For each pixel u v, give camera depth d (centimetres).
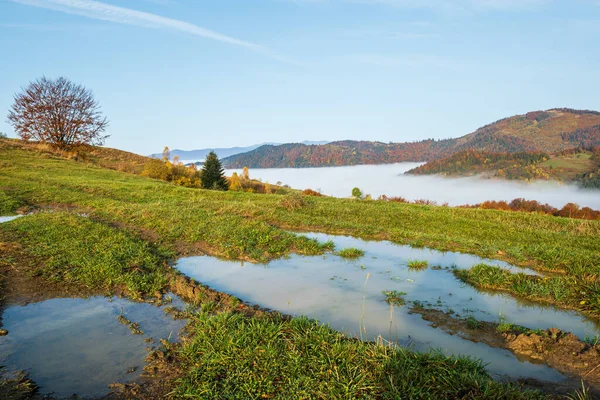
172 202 1912
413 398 430
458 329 643
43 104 4028
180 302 732
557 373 507
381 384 452
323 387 444
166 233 1273
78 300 722
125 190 2252
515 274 898
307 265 1028
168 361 514
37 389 451
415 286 870
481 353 562
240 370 478
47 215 1329
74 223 1215
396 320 674
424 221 1742
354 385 442
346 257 1119
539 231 1552
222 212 1656
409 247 1277
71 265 869
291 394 435
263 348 520
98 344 561
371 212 1919
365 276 938
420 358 502
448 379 458
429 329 641
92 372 488
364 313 704
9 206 1595
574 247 1290
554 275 967
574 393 448
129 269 866
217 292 773
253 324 587
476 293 831
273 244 1181
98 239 1065
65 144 4200
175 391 443
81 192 2127
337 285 864
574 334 637
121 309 688
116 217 1495
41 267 855
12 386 452
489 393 432
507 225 1680
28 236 1073
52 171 2912
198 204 1853
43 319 639
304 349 523
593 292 775
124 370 494
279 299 771
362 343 543
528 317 707
